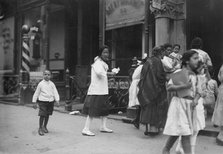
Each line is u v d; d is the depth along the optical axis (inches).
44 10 574.9
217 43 401.1
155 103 254.4
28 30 552.7
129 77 364.2
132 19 389.4
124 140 244.8
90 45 538.6
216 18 394.9
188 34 370.6
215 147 223.8
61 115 374.0
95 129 288.0
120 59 456.8
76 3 555.2
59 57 580.7
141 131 279.1
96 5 527.5
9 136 257.6
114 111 380.8
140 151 212.5
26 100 489.4
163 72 255.1
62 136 258.8
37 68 582.6
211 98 299.6
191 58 182.2
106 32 494.3
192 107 182.2
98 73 261.6
